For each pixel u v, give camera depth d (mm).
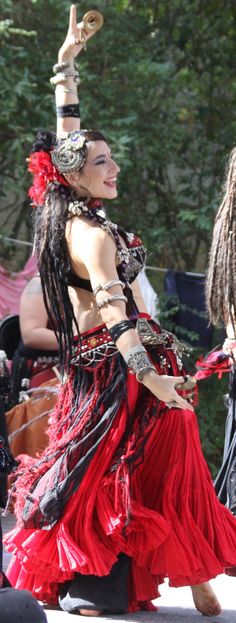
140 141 14836
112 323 5320
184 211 14953
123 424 5562
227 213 6410
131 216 15914
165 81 15445
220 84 16469
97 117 14617
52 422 5852
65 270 5672
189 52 16312
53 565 5523
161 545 5488
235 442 6703
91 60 15117
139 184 15789
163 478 5645
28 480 5691
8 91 13750
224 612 5902
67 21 14594
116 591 5590
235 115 16469
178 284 13938
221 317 6664
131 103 15141
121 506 5445
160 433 5668
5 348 10352
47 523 5469
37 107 14109
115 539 5457
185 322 13938
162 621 5570
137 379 5246
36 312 9648
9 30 13289
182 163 16156
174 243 16094
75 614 5668
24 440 9148
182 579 5492
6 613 4555
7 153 14367
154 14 15938
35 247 5809
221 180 16047
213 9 16109
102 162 5660
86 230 5527
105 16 15133
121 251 5586
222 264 6418
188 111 16484
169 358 5730
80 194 5727
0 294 13266
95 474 5523
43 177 5738
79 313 5738
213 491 5801
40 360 9656
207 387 14789
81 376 5691
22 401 9484
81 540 5492
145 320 5727
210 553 5551
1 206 15445
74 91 6316
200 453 5781
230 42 16250
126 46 15250
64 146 5672
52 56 14742
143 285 13727
